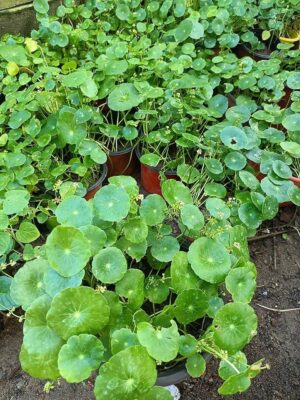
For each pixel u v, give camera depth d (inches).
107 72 24.0
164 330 12.9
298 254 23.3
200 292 13.9
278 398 18.2
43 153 21.1
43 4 27.6
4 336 19.5
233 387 12.7
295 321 20.6
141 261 18.0
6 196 17.3
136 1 29.4
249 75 25.8
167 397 12.8
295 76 25.5
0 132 23.1
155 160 21.5
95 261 14.4
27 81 24.1
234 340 13.3
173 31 27.5
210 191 20.3
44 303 13.4
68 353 12.3
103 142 24.0
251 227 19.1
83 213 15.3
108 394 11.6
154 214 17.0
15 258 18.2
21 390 18.1
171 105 23.0
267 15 30.7
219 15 28.4
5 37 27.0
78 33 26.9
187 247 18.0
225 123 22.7
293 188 20.4
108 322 13.9
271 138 22.5
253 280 14.8
